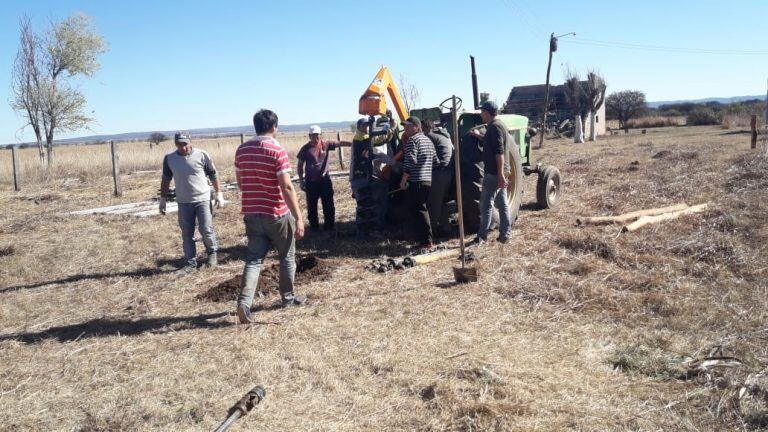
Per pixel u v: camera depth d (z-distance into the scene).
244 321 5.22
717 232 7.38
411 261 6.82
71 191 16.86
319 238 8.73
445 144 7.92
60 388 4.20
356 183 8.41
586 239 7.23
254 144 5.20
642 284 5.80
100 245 8.91
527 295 5.64
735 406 3.49
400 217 8.66
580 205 10.28
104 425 3.65
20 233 10.08
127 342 4.99
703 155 16.41
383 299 5.71
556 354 4.34
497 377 3.93
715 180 11.27
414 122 7.40
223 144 33.94
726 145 19.78
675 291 5.59
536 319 5.08
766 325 4.66
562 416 3.47
